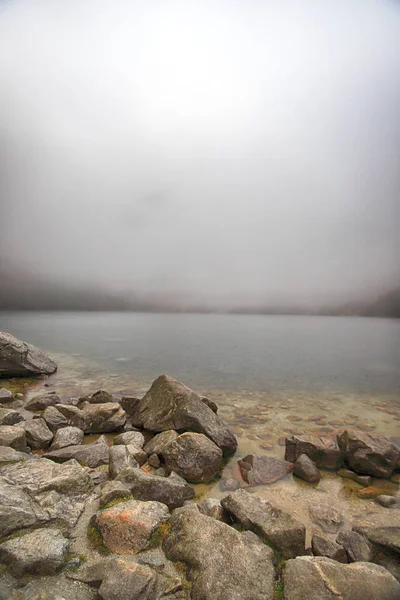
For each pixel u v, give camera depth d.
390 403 11.66
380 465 6.39
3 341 14.42
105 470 6.32
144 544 3.96
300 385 14.26
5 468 5.27
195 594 3.29
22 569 3.37
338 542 4.30
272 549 3.98
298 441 7.20
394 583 3.41
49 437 7.46
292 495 5.77
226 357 21.89
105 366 17.92
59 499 4.63
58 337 31.69
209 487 6.00
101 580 3.32
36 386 13.36
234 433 8.66
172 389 8.73
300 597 3.24
